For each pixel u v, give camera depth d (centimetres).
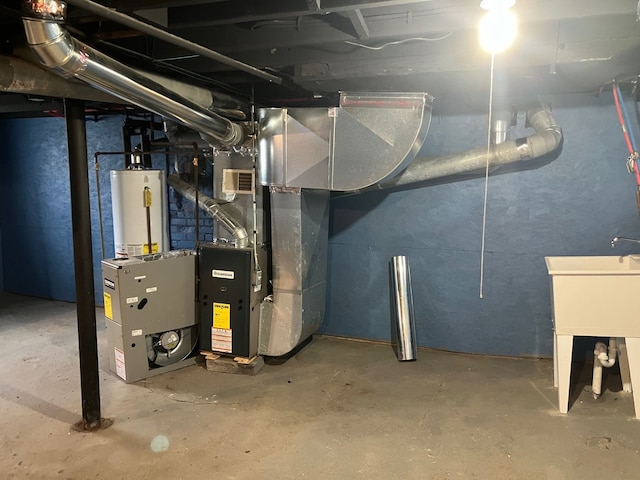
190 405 276
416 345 348
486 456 225
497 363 332
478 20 201
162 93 232
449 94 321
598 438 237
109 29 223
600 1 187
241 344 315
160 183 358
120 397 285
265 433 246
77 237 241
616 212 308
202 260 320
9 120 479
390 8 210
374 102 270
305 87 302
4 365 332
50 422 257
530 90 302
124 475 214
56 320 430
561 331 258
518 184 324
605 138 304
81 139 236
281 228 315
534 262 328
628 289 247
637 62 237
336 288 380
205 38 234
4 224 510
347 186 282
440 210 344
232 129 290
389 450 231
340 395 288
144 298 304
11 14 188
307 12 184
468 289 345
